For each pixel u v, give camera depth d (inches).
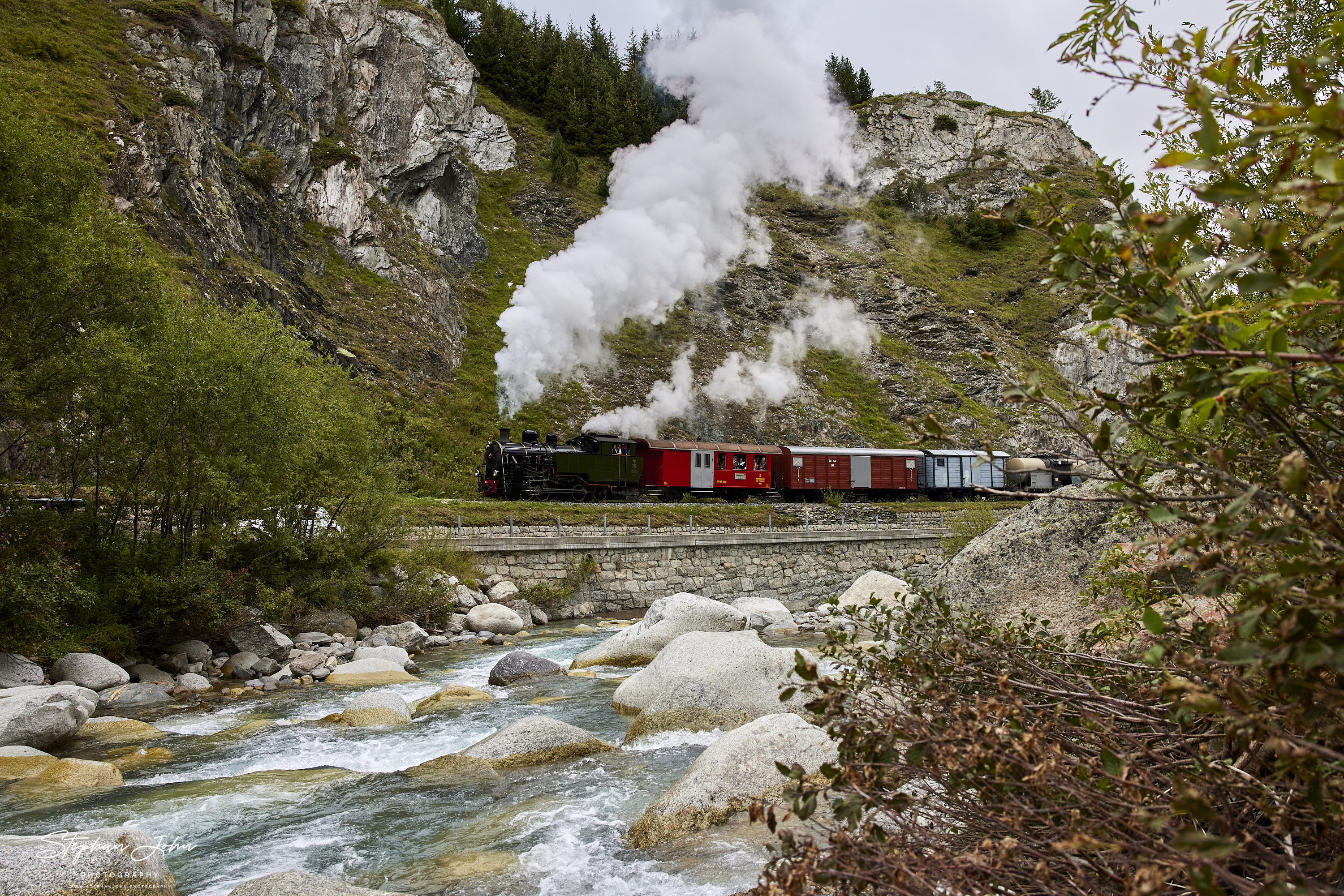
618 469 1369.3
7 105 510.3
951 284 3294.8
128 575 556.4
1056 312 3073.3
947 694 106.9
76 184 534.3
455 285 2325.3
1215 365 69.2
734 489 1498.5
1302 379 66.2
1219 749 90.0
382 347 1808.6
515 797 285.0
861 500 1665.8
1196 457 81.0
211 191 1450.5
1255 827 78.7
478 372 2034.9
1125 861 77.7
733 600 1127.6
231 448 619.2
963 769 93.7
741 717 358.3
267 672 572.4
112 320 556.1
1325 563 56.2
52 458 551.5
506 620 820.0
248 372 609.3
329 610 709.9
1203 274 75.4
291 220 1831.9
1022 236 3627.0
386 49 2379.4
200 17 1734.7
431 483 1418.6
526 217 2829.7
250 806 284.0
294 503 706.8
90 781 309.0
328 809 280.4
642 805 272.5
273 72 1990.7
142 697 474.9
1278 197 53.6
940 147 4266.7
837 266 3230.8
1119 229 74.4
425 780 309.0
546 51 3683.6
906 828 102.4
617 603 1043.9
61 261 505.7
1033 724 94.5
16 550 494.6
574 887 209.6
